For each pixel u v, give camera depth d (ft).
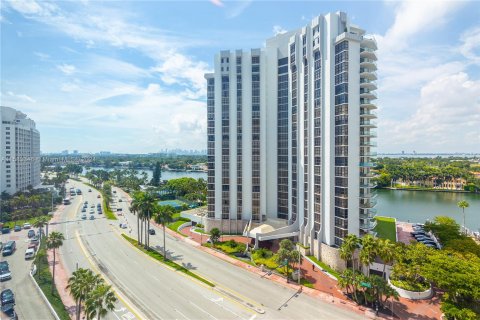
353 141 194.18
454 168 634.02
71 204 429.79
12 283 174.09
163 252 228.63
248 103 276.21
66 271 190.80
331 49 200.85
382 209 431.84
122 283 173.47
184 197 463.01
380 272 184.55
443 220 253.24
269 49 273.54
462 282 132.57
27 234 275.59
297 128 241.55
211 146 284.20
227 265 203.41
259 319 136.46
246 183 277.23
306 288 167.94
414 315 140.36
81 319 135.13
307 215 225.76
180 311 143.33
